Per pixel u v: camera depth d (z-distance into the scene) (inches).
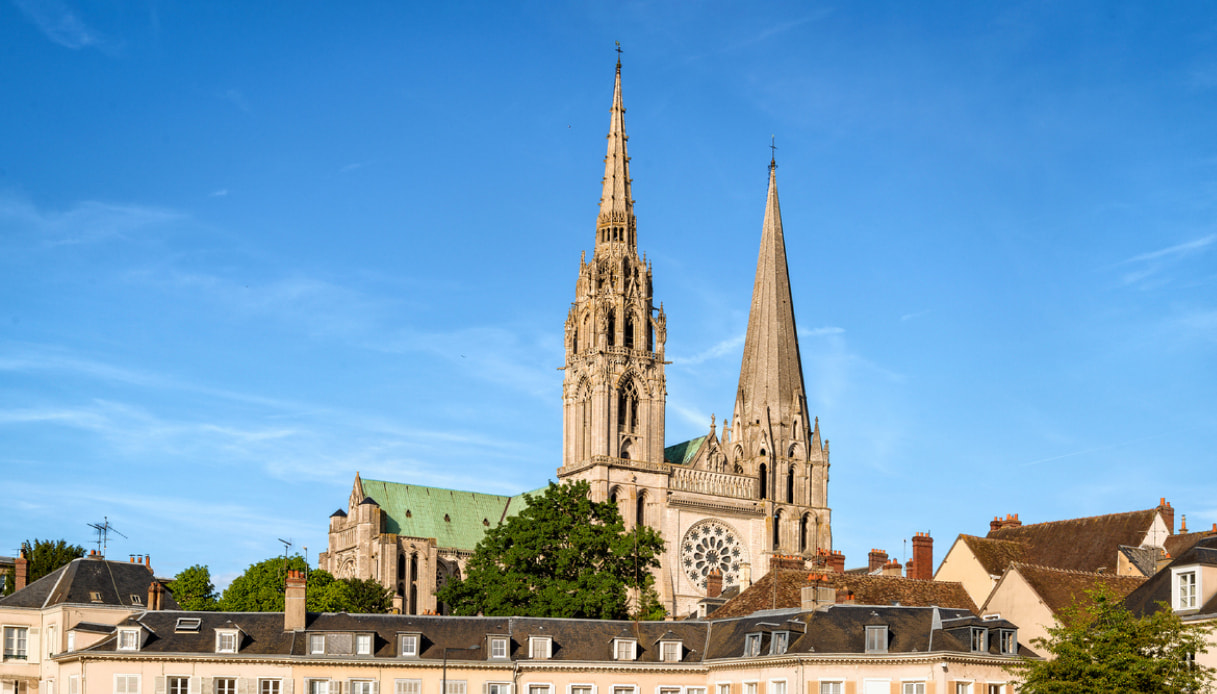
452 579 6304.1
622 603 5880.9
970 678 4261.8
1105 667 3757.4
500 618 4712.1
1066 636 3976.4
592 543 6072.8
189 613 4643.2
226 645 4510.3
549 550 6131.9
